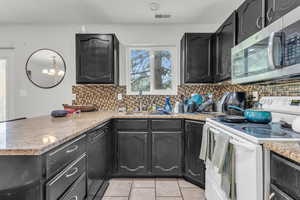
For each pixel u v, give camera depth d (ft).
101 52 9.30
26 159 2.91
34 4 8.32
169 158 8.24
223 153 4.45
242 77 5.97
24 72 10.74
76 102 10.62
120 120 8.31
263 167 3.44
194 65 9.18
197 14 9.23
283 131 4.28
